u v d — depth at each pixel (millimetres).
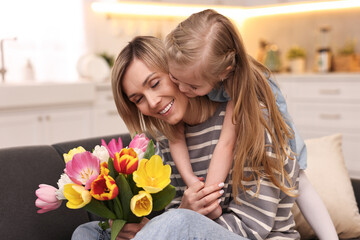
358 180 1881
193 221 1053
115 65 1277
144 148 1106
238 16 5551
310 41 5152
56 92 3621
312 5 4941
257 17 5480
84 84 3826
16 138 3428
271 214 1266
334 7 4867
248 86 1248
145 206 1014
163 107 1262
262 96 1312
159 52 1255
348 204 1724
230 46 1220
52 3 4301
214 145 1369
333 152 1846
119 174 1033
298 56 5023
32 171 1378
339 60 4723
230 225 1257
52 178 1401
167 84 1251
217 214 1272
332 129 4379
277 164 1271
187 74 1191
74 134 3830
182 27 1224
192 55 1168
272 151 1272
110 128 4125
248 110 1249
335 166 1796
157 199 1051
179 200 1471
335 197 1721
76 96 3768
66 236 1367
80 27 4504
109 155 1063
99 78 4332
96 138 1610
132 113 1358
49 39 4301
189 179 1321
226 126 1325
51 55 4328
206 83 1213
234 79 1270
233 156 1323
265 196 1267
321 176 1754
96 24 4629
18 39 4094
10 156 1378
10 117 3381
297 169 1327
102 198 970
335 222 1704
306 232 1683
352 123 4258
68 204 972
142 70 1235
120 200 1047
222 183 1243
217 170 1279
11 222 1278
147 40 1283
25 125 3480
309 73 4789
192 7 5098
